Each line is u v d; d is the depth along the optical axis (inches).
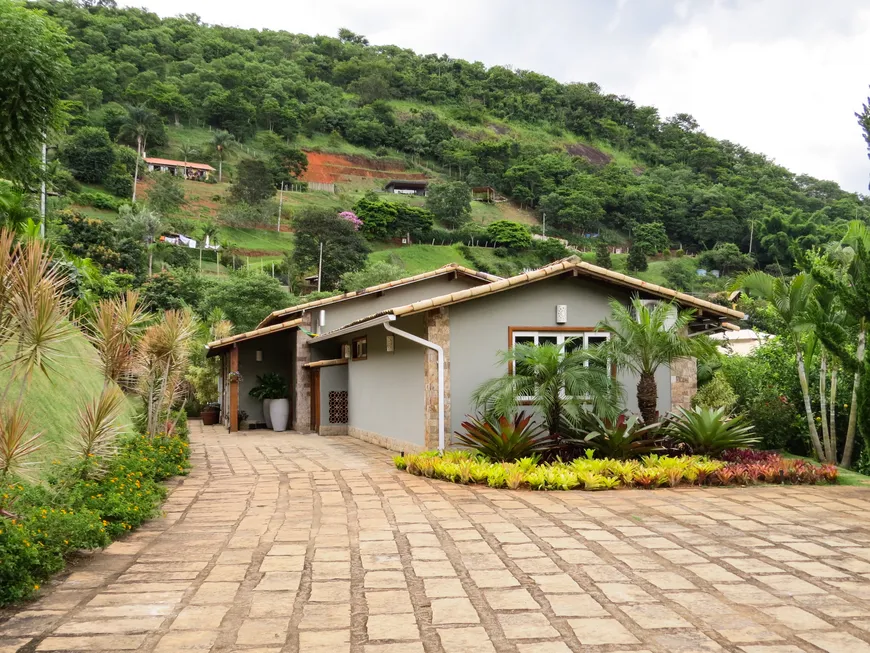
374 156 5211.6
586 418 418.9
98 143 3324.3
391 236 3750.0
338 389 756.0
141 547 238.4
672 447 427.8
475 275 740.7
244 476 416.2
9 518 204.1
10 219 535.8
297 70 5944.9
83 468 274.4
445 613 170.4
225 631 158.4
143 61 4943.4
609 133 6505.9
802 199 4842.5
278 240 3395.7
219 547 238.5
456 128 6053.2
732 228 4215.1
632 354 419.5
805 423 507.2
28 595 180.4
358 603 178.5
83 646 148.6
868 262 402.0
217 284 1812.3
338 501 325.7
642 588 190.5
